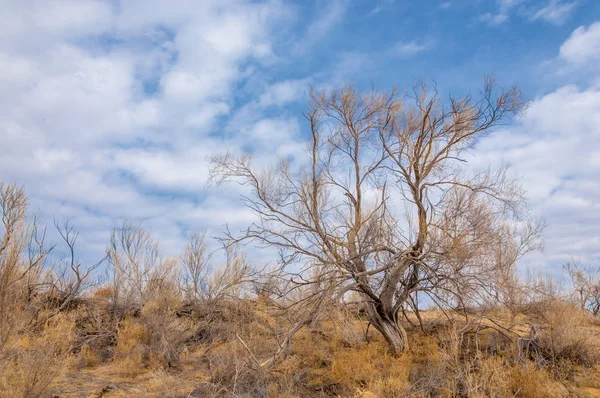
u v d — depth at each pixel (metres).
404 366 10.74
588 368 10.67
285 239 11.63
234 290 13.90
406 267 11.97
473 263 11.52
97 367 11.47
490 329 13.00
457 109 11.72
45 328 11.65
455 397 9.42
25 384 8.82
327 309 11.71
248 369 10.55
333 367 10.67
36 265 11.52
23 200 10.96
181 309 15.25
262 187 11.94
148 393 9.99
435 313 15.34
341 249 11.94
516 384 9.62
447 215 11.63
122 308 14.65
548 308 13.52
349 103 12.41
